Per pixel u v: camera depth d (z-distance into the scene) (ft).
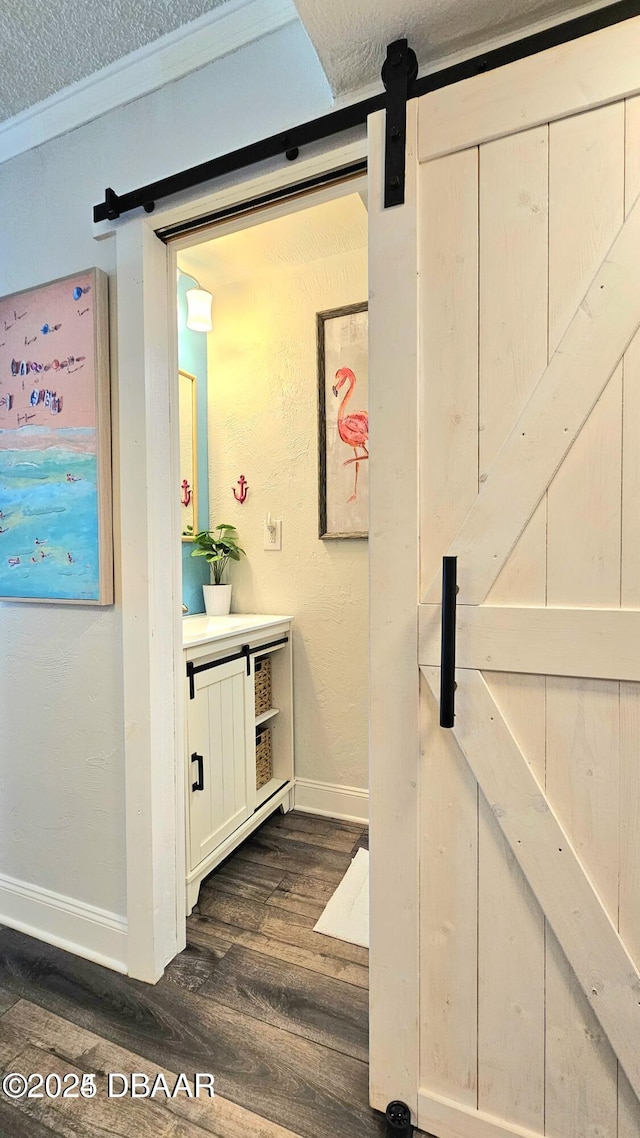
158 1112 3.71
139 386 4.76
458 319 3.32
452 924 3.44
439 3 3.15
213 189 4.37
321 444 7.82
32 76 4.83
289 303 7.98
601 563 3.06
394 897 3.57
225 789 6.42
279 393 8.12
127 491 4.85
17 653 5.57
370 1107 3.72
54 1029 4.36
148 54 4.56
